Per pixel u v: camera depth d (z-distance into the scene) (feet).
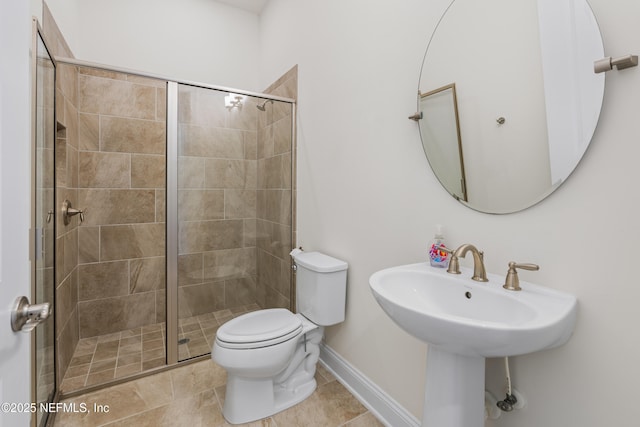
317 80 6.64
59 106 5.85
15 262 2.06
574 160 2.82
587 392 2.81
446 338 2.54
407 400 4.63
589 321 2.78
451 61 3.87
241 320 5.50
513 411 3.34
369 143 5.24
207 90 7.24
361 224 5.47
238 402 4.91
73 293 7.04
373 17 5.10
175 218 6.95
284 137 7.72
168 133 6.80
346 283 5.84
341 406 5.34
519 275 3.29
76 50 7.43
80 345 7.32
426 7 4.20
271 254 8.24
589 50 2.70
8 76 1.98
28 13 2.35
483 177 3.57
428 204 4.25
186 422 4.93
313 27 6.75
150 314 8.41
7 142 1.97
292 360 5.62
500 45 3.37
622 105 2.55
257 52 10.02
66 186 6.33
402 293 3.66
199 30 9.13
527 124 3.15
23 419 2.13
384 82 4.91
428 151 4.17
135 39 8.27
